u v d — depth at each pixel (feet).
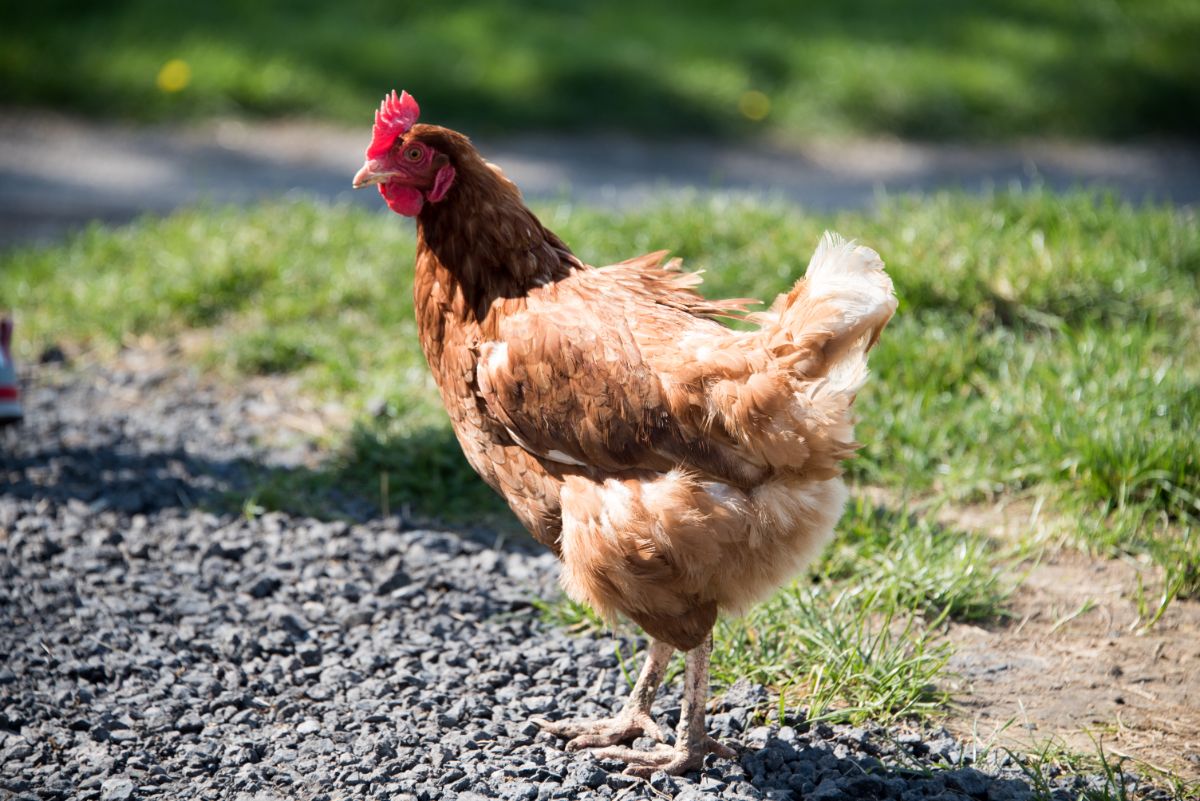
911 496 20.21
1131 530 18.61
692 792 13.30
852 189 45.21
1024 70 57.06
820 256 12.92
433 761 14.01
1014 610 17.24
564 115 52.24
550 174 45.78
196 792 13.46
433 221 14.52
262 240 30.55
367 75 53.01
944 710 15.10
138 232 32.60
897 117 53.62
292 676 16.02
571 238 28.58
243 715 15.07
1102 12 64.64
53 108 50.14
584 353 13.32
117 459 22.35
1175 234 26.53
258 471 22.03
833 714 14.73
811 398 12.46
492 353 13.92
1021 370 22.31
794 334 12.59
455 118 51.37
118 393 25.48
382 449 21.83
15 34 53.88
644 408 13.01
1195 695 15.26
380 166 14.12
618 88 53.78
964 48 59.93
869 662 15.47
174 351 27.32
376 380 24.34
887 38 61.41
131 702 15.34
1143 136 53.98
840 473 13.33
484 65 54.34
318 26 57.93
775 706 15.20
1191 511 18.99
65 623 17.10
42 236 36.24
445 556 19.24
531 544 19.95
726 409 12.63
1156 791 13.29
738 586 13.12
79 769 13.89
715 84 54.24
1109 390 20.86
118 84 50.72
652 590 13.10
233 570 18.74
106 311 28.37
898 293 24.36
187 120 49.85
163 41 54.60
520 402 13.61
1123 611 17.08
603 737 14.52
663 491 12.84
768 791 13.39
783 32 61.87
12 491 21.01
